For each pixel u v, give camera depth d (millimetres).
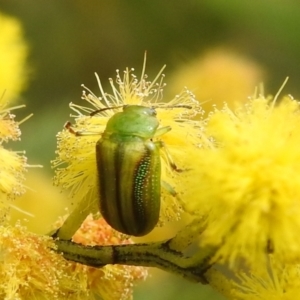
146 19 154
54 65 157
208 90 122
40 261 78
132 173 77
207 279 77
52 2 157
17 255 77
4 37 101
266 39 150
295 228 70
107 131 78
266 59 153
